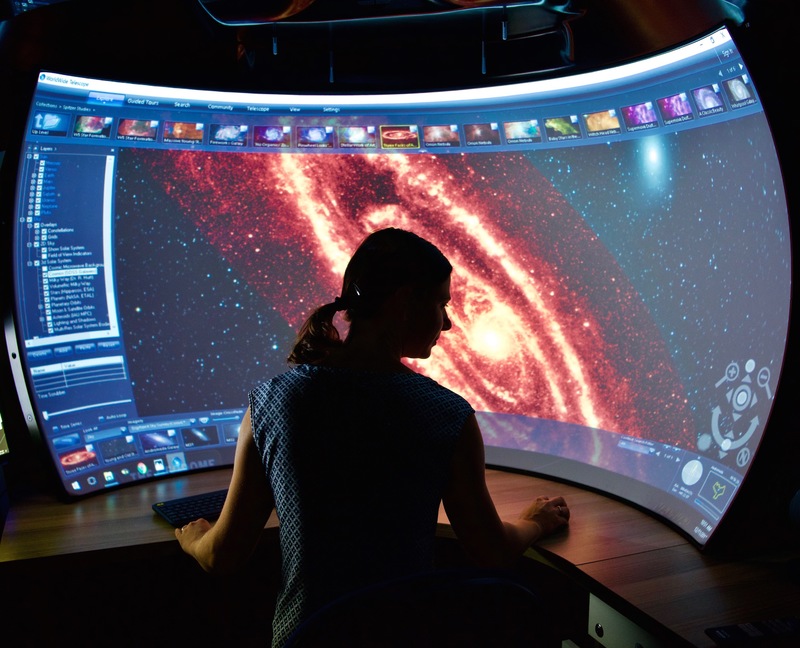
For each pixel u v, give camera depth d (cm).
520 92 191
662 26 173
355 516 108
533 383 196
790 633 111
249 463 120
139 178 195
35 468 184
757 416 141
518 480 193
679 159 162
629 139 174
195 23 192
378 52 217
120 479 189
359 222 206
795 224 129
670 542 150
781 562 139
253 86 201
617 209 177
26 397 177
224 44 206
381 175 204
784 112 134
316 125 204
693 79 156
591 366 184
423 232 204
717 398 152
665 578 133
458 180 200
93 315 190
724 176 150
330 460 109
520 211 194
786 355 130
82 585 214
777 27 146
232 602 225
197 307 202
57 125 184
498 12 190
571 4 183
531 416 196
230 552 125
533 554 156
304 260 207
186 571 223
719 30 144
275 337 207
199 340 202
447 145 200
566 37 201
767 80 135
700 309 158
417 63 217
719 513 143
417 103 201
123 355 194
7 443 184
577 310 186
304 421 111
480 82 194
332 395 111
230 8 183
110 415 191
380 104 202
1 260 176
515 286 196
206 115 200
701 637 111
